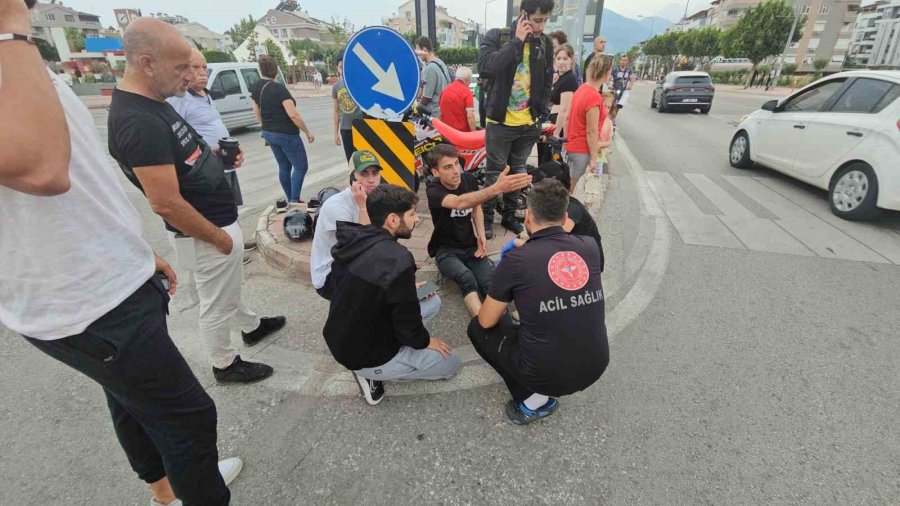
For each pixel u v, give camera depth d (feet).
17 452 7.06
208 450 5.21
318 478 6.65
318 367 9.12
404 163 11.33
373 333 7.32
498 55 12.48
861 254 13.94
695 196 20.22
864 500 6.17
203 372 8.95
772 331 10.08
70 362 4.35
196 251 7.38
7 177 3.16
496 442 7.28
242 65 40.11
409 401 8.21
